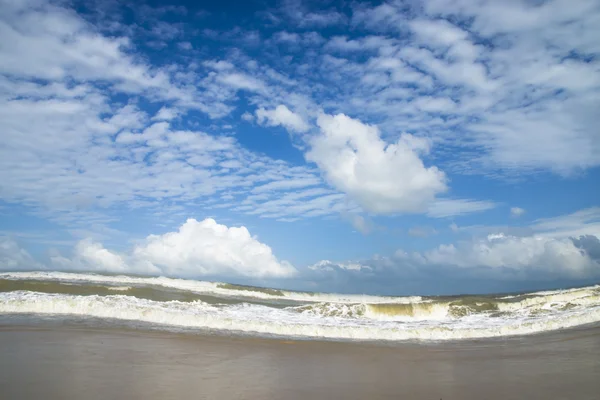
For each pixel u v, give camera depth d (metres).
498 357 13.23
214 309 20.28
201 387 8.64
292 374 10.30
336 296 33.22
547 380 10.06
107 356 10.89
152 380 8.94
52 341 12.21
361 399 8.33
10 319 15.23
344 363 12.09
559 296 28.03
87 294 21.31
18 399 7.23
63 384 8.22
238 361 11.52
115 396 7.69
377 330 17.66
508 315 23.14
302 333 17.17
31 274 28.69
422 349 14.76
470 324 20.17
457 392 8.95
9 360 9.80
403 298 33.03
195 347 12.98
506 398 8.54
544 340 16.61
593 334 17.53
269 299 30.08
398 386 9.43
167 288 28.78
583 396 8.68
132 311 17.36
